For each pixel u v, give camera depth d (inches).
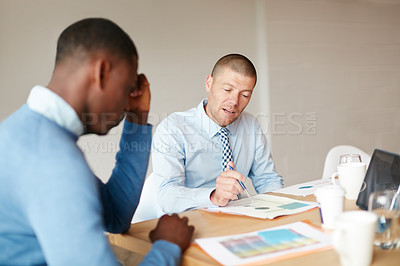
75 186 29.9
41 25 96.4
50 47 97.9
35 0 95.3
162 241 37.3
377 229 37.4
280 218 48.0
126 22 106.4
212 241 40.6
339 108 144.6
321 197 43.1
